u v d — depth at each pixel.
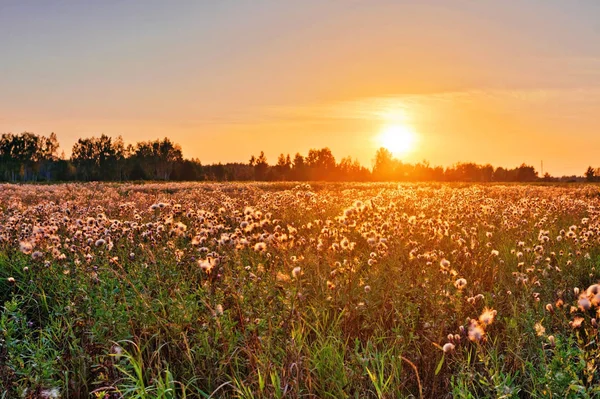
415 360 4.72
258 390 4.21
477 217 12.28
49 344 5.27
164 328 5.20
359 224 9.20
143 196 22.41
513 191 30.92
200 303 5.95
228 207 13.98
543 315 5.27
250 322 4.90
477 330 4.15
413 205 16.00
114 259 6.28
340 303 5.78
